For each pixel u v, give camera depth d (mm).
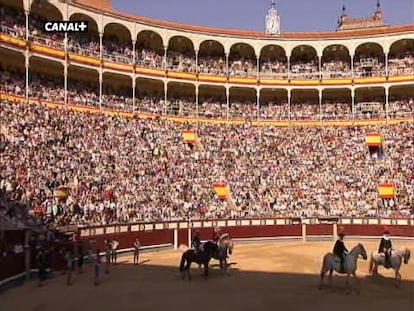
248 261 32969
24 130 40500
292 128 60125
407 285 24844
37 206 32469
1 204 29688
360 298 22016
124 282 25812
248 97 64250
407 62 61844
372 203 46344
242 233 43219
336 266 23453
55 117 46062
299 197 47438
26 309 20266
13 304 21078
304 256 35156
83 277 27234
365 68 62906
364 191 47781
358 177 49625
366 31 61531
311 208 46156
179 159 49531
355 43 61438
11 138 38375
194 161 49969
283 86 62312
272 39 62031
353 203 46562
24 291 23656
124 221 37562
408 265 30859
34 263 26906
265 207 45875
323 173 50688
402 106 60969
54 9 50406
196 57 59906
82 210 35875
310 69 64188
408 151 52406
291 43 62219
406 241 42781
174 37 59719
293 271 29062
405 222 43062
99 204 37750
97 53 54062
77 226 32906
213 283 25469
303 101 64250
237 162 51531
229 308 20281
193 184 46312
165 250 39219
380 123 60125
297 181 49531
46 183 36000
